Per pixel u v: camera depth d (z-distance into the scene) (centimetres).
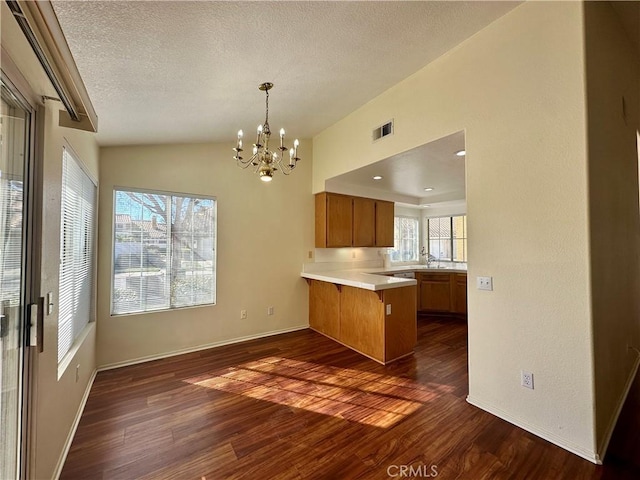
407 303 351
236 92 251
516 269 208
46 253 144
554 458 176
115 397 251
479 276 230
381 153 321
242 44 187
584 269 177
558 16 186
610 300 201
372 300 343
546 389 193
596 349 178
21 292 130
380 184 462
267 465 173
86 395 249
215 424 213
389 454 181
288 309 444
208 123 305
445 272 534
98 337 304
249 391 262
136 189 326
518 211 206
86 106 150
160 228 342
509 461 174
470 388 239
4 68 101
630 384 235
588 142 176
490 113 221
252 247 410
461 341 400
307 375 295
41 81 132
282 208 438
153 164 337
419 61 260
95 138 280
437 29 217
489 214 223
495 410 221
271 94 269
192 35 168
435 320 512
